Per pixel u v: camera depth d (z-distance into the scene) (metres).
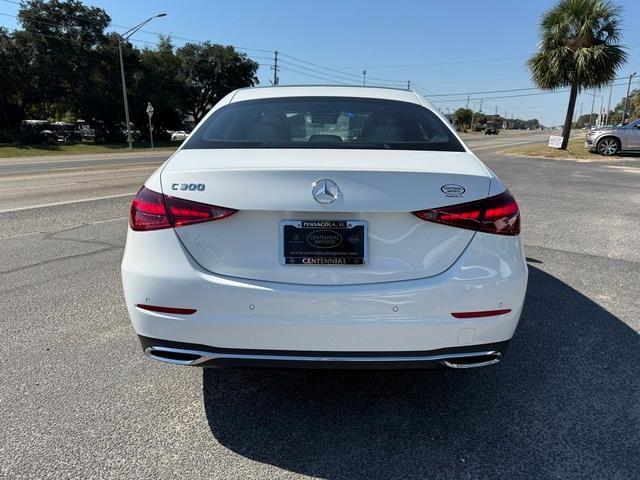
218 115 3.10
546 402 2.76
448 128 3.01
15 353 3.24
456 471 2.23
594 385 2.93
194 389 2.88
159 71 52.06
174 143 47.03
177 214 2.25
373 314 2.21
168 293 2.24
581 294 4.39
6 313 3.85
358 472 2.22
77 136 47.34
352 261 2.23
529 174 13.67
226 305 2.22
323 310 2.21
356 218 2.22
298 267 2.24
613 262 5.34
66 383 2.90
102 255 5.37
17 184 11.37
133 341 3.43
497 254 2.28
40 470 2.20
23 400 2.72
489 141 41.94
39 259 5.21
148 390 2.85
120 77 46.34
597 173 14.09
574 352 3.33
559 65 20.88
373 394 2.85
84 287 4.41
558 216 7.80
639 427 2.54
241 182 2.22
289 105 3.16
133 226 2.34
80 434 2.46
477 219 2.26
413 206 2.21
